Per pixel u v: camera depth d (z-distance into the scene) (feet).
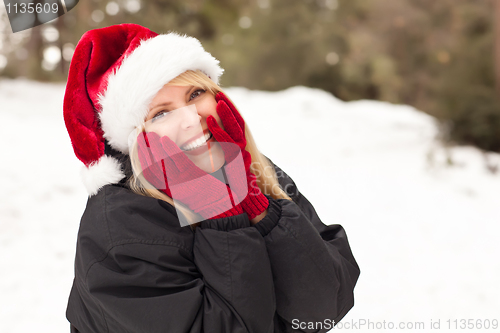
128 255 2.95
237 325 2.93
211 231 3.09
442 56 21.56
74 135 3.42
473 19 22.15
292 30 44.09
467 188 15.69
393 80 40.34
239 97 31.63
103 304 2.90
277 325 3.41
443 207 14.17
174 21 34.71
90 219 3.14
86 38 3.53
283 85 43.78
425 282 9.87
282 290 3.25
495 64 19.27
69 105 3.41
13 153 16.24
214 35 39.14
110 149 3.53
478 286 9.66
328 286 3.26
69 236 11.55
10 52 35.12
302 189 15.64
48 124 22.09
